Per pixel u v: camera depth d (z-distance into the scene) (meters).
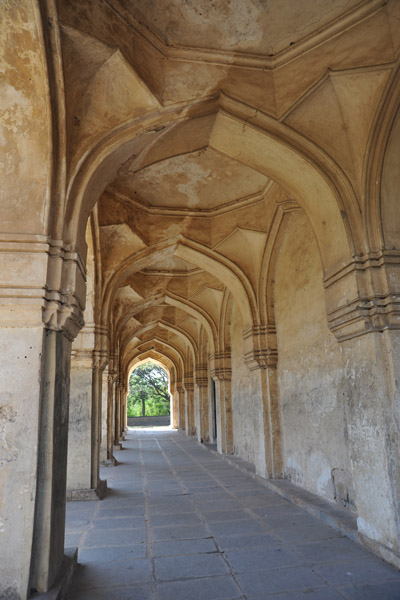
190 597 2.87
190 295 10.54
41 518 2.77
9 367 2.86
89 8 3.09
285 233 6.53
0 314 2.91
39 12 2.79
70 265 3.13
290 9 3.63
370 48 3.54
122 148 3.74
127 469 8.52
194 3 3.54
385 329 3.59
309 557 3.51
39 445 2.82
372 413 3.61
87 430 5.98
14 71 3.00
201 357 14.03
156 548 3.80
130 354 18.95
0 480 2.72
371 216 3.81
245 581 3.09
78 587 3.03
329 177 4.00
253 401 7.26
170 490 6.36
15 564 2.63
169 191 6.79
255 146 4.43
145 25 3.52
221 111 4.06
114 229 6.71
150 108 3.63
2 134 3.09
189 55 3.81
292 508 5.10
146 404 38.53
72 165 3.28
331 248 4.16
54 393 2.93
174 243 7.18
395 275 3.65
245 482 6.86
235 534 4.16
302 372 5.86
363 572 3.19
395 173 3.82
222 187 6.65
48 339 3.00
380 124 3.68
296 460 6.06
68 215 3.20
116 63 3.30
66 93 3.16
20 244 3.01
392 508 3.33
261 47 3.91
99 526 4.50
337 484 4.86
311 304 5.61
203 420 13.52
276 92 4.01
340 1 3.52
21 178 3.10
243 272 7.11
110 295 6.73
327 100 3.89
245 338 7.29
